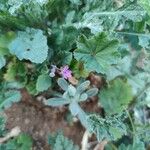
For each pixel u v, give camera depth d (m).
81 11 0.16
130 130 0.17
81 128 0.18
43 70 0.15
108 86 0.18
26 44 0.15
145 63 0.17
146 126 0.17
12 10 0.14
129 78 0.18
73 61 0.15
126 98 0.17
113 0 0.16
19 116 0.17
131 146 0.16
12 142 0.16
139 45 0.16
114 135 0.15
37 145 0.17
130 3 0.15
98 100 0.18
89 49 0.14
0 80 0.16
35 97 0.17
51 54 0.16
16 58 0.16
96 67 0.14
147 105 0.18
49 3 0.16
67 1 0.16
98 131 0.15
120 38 0.16
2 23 0.16
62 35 0.16
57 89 0.17
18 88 0.16
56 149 0.15
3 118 0.15
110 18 0.15
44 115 0.17
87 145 0.18
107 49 0.14
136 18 0.15
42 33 0.15
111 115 0.16
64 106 0.18
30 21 0.16
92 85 0.18
